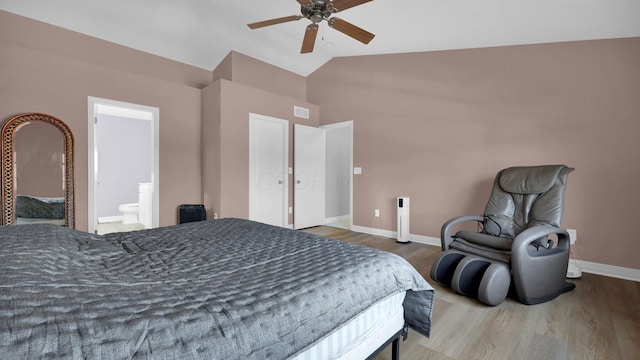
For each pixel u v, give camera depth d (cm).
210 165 421
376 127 448
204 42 418
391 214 435
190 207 405
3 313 65
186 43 412
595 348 166
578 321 196
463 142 368
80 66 338
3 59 296
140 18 358
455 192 375
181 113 418
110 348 63
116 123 584
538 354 161
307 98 545
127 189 597
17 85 304
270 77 489
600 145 285
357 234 458
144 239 163
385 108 438
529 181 261
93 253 128
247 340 76
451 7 268
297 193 494
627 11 230
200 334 73
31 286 80
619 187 277
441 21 299
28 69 309
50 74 321
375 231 454
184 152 421
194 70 455
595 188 288
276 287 98
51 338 61
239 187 422
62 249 117
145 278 106
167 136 405
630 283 262
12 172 301
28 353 57
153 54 414
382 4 280
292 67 508
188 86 427
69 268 103
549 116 310
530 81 321
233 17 373
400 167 424
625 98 273
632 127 270
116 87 362
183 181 421
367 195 461
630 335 179
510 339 176
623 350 164
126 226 518
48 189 321
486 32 307
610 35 274
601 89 284
